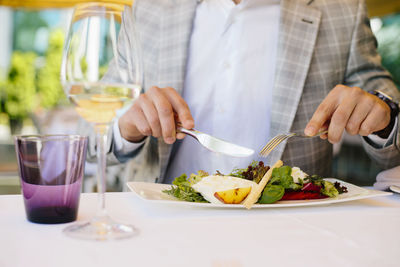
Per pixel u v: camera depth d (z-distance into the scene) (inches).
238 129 56.8
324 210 28.0
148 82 57.6
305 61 53.4
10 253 17.7
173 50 55.8
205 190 28.0
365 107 36.1
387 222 24.8
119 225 22.1
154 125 36.1
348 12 57.0
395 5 126.0
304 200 29.9
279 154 51.5
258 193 27.4
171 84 55.1
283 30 53.7
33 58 186.5
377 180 38.0
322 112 35.2
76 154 23.4
